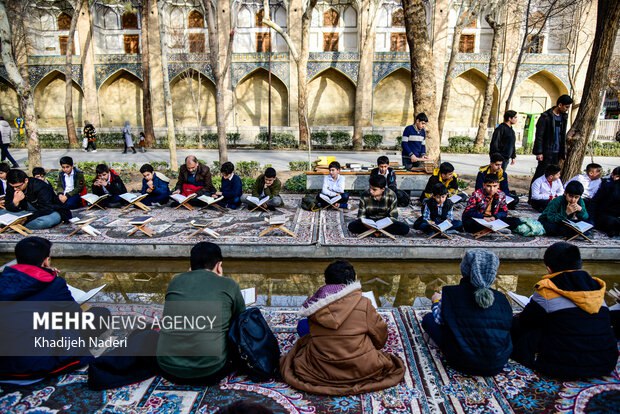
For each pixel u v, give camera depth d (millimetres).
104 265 5680
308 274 5465
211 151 19500
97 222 6949
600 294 2947
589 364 2922
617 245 5766
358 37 21719
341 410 2713
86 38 21453
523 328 3248
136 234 6254
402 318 4004
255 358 2920
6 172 6973
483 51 21812
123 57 21703
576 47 19734
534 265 5664
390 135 21953
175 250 5805
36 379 2924
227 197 7973
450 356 3049
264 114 22750
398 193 8320
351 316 2859
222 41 21406
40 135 21219
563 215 6121
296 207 8180
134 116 23000
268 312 4145
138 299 4695
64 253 5848
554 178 7375
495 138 7895
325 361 2848
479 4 17875
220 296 2926
